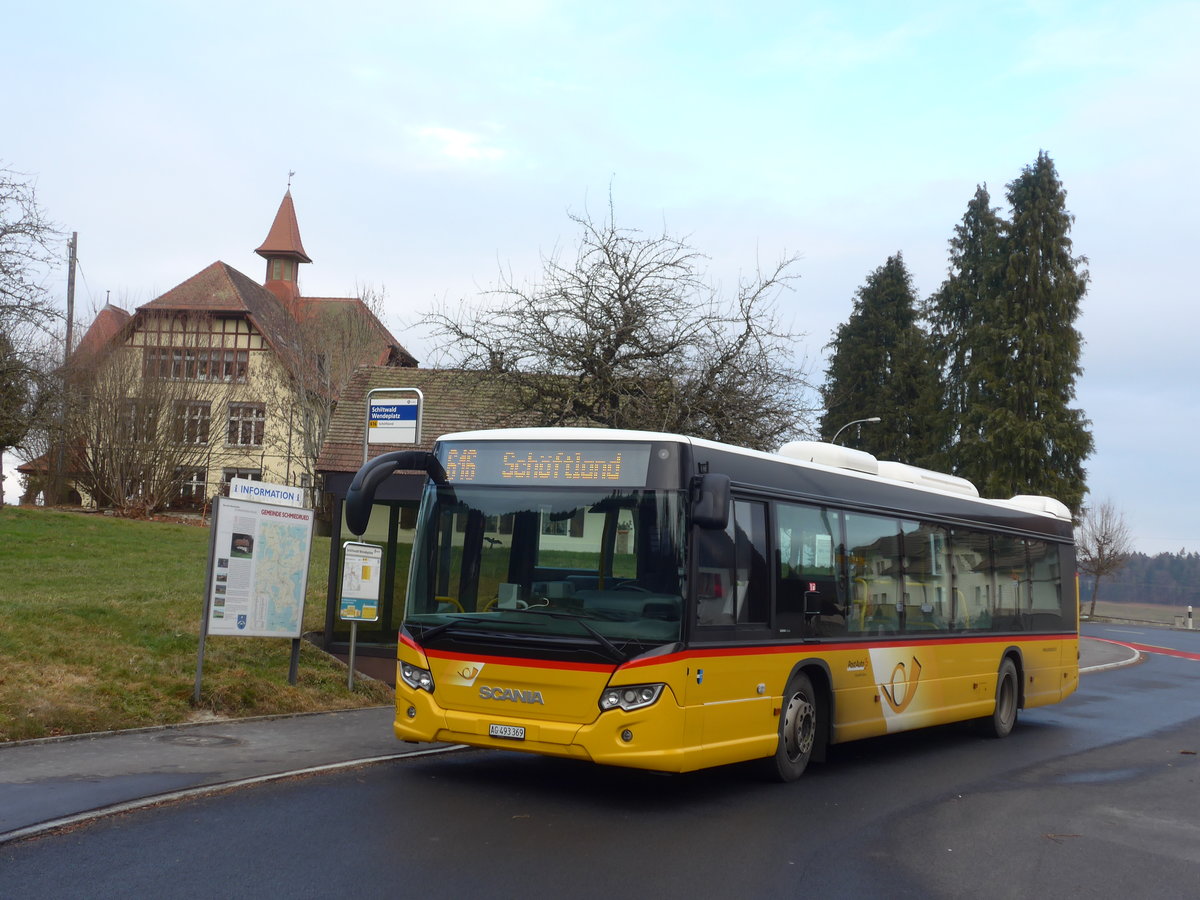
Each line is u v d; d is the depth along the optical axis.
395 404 13.99
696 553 8.94
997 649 14.76
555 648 8.69
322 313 47.69
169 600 16.77
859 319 65.56
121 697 11.42
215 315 57.41
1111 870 7.61
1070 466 52.94
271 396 50.97
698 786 10.01
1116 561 67.56
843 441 64.50
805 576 10.66
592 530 9.05
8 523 29.05
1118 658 31.16
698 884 6.67
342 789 8.84
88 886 6.04
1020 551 15.98
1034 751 13.54
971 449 53.16
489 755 10.95
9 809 7.50
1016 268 54.12
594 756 8.52
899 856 7.68
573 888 6.42
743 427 19.11
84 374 39.50
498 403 19.81
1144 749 13.95
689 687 8.76
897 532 12.57
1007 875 7.33
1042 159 54.62
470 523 9.41
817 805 9.37
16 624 13.10
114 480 40.28
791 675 10.27
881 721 11.85
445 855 7.00
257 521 12.70
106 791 8.16
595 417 19.14
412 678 9.23
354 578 13.92
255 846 6.98
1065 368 53.59
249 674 13.19
